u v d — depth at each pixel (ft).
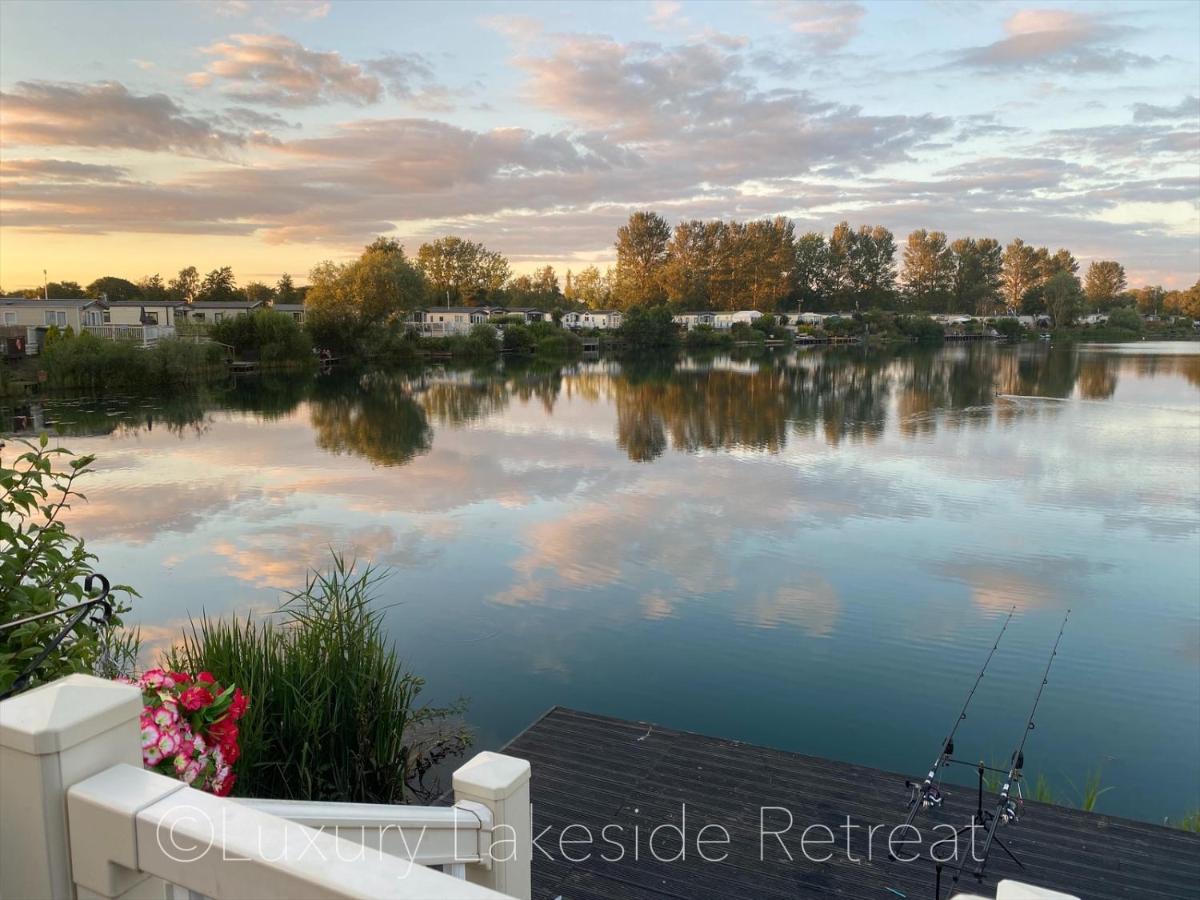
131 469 49.06
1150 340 254.88
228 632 13.65
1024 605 25.11
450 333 187.93
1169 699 18.92
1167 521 35.40
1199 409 75.87
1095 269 320.09
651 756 13.48
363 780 13.46
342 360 151.12
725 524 35.24
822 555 30.48
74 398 90.53
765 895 10.02
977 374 118.93
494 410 80.12
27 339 108.99
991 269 291.99
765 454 53.52
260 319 129.80
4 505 7.68
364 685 13.55
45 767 2.87
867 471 47.34
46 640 7.10
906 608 24.88
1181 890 10.00
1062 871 10.39
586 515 37.11
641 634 22.95
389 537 33.53
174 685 6.21
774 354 178.70
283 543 32.63
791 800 12.13
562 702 18.86
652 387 102.94
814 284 279.28
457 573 28.60
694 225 254.47
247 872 2.64
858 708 18.63
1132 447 54.75
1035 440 58.03
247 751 11.82
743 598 25.84
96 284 228.02
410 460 52.21
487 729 17.44
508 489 43.21
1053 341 244.42
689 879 10.32
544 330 187.83
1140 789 15.48
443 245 251.60
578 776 12.87
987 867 10.48
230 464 50.88
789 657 21.40
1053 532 33.63
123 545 32.27
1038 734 17.48
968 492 41.42
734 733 17.47
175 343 102.78
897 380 109.70
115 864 2.87
